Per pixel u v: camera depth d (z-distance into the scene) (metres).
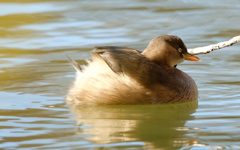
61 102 11.70
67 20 21.73
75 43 18.14
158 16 22.38
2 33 19.66
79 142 8.98
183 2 24.91
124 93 11.27
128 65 11.23
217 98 12.03
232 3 24.50
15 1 24.81
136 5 24.52
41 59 16.08
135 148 8.63
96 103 11.44
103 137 9.23
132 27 20.53
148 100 11.37
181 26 20.61
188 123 10.15
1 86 12.99
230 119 10.30
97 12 23.12
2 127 9.87
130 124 10.12
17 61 15.85
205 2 24.84
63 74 14.20
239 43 18.27
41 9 23.45
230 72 14.37
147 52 12.03
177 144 8.84
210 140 9.02
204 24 20.86
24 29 20.27
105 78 11.32
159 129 9.76
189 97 11.84
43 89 12.72
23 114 10.77
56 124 10.09
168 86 11.48
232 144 8.78
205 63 15.52
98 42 18.17
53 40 18.66
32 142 8.98
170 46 11.99
